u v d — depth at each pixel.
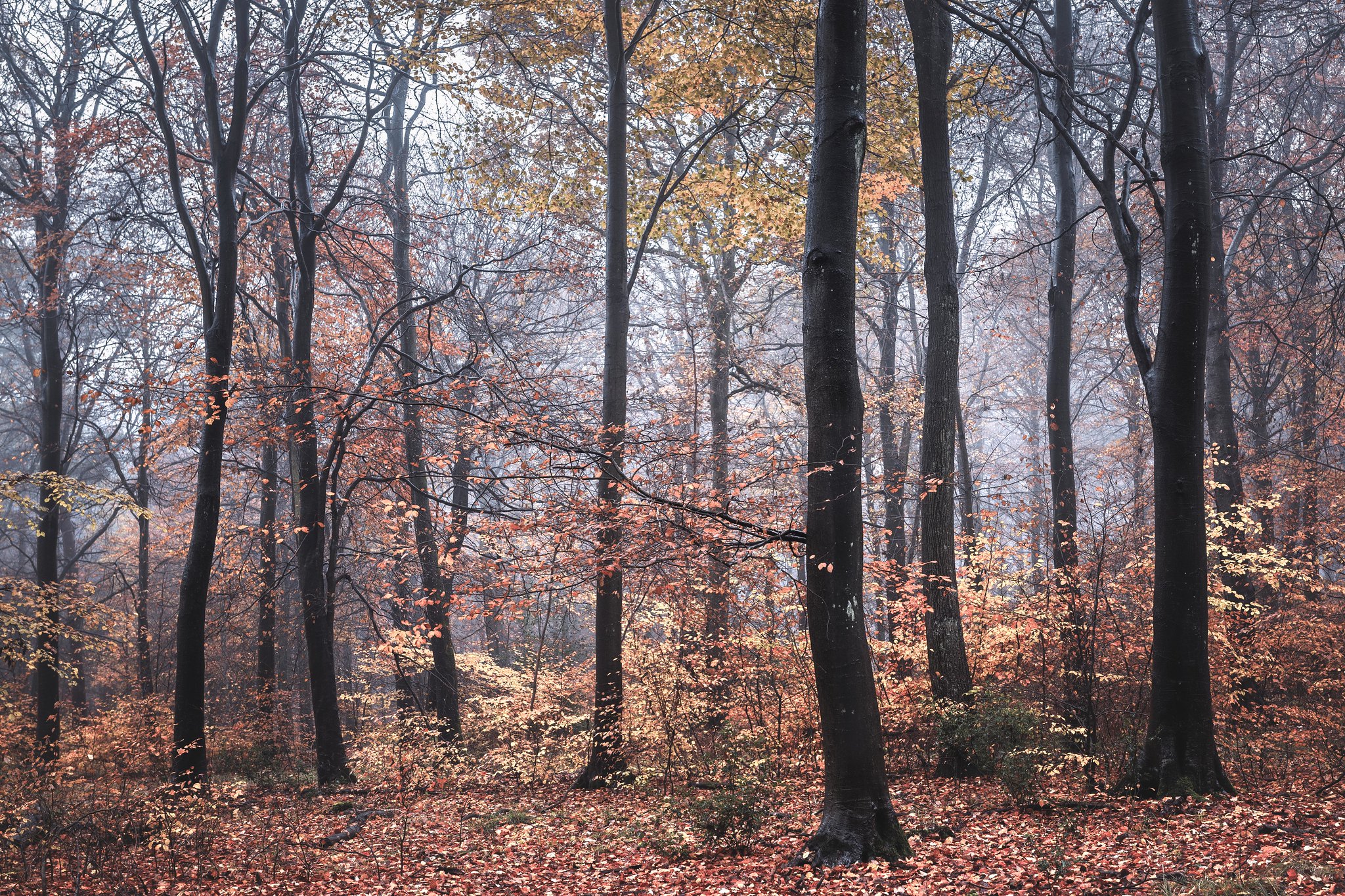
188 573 12.70
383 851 8.70
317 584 14.50
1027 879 6.20
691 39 15.15
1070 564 11.30
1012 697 9.98
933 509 11.38
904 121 15.09
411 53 14.48
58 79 19.44
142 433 10.15
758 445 10.39
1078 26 19.33
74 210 19.56
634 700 12.45
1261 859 6.02
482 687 19.00
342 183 15.36
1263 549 11.34
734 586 11.58
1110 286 21.20
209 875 7.73
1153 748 8.59
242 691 23.16
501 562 9.66
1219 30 17.55
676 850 7.80
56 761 16.09
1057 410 14.15
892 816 7.07
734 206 18.08
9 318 20.64
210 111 13.38
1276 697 13.71
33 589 13.92
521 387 11.48
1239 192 12.70
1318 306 18.31
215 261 14.58
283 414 15.05
